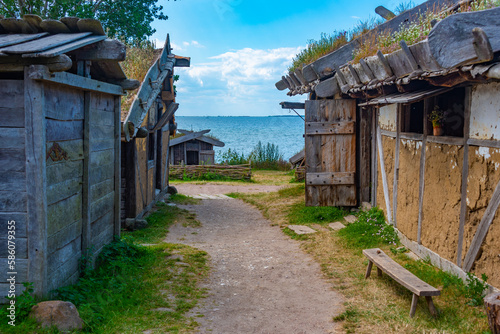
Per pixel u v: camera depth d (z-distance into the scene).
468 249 4.73
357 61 7.59
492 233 4.31
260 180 20.16
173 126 14.82
